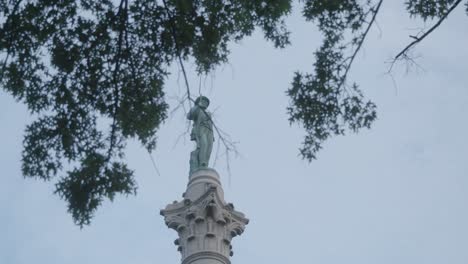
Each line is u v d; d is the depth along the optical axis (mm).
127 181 26656
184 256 38625
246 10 27391
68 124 26609
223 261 38469
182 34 27094
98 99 26812
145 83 27125
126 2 26781
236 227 40125
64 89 26766
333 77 27031
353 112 27062
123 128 26906
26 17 26594
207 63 27500
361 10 26781
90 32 26922
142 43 27016
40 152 26438
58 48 26812
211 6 27391
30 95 26703
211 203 39281
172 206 40438
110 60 26906
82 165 26438
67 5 26875
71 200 26234
